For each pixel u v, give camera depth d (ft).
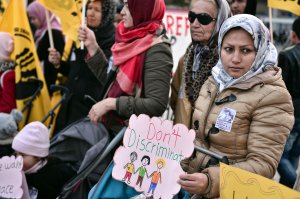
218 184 11.55
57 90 21.38
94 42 17.39
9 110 21.11
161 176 12.50
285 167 20.47
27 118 21.03
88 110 19.22
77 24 20.01
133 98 15.14
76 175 15.02
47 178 15.74
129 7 15.57
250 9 19.35
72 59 20.13
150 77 15.16
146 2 15.38
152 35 15.40
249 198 11.10
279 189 10.89
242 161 12.03
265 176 11.66
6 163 14.97
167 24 21.94
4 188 14.97
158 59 15.20
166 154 12.50
